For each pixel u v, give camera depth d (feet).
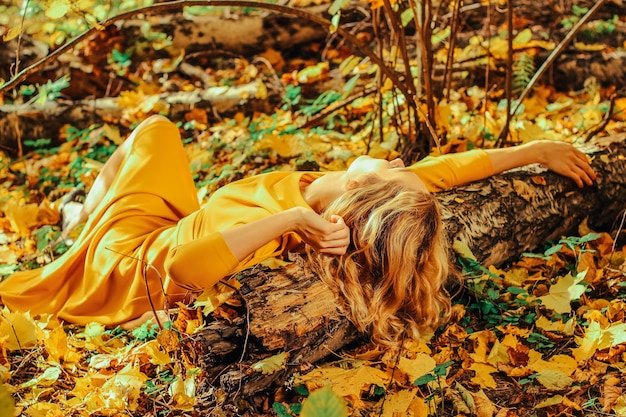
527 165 10.75
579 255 9.96
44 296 9.98
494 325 9.11
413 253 8.27
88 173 14.25
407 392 7.72
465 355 8.57
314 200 9.13
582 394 7.89
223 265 8.05
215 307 8.05
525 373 8.16
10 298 9.92
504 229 9.94
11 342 9.02
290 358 7.89
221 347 7.82
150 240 9.50
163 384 8.33
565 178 10.66
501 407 7.85
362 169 9.02
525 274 9.88
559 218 10.48
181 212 10.35
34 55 17.95
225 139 15.23
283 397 7.89
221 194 9.21
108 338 9.34
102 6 17.19
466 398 7.71
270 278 8.39
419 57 13.24
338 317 8.18
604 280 9.75
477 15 18.10
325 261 8.40
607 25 17.49
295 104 16.11
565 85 16.49
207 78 17.95
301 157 13.05
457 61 16.12
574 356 8.42
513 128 13.94
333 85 16.53
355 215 8.39
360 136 14.60
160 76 18.51
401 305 8.66
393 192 8.43
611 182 10.93
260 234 8.15
